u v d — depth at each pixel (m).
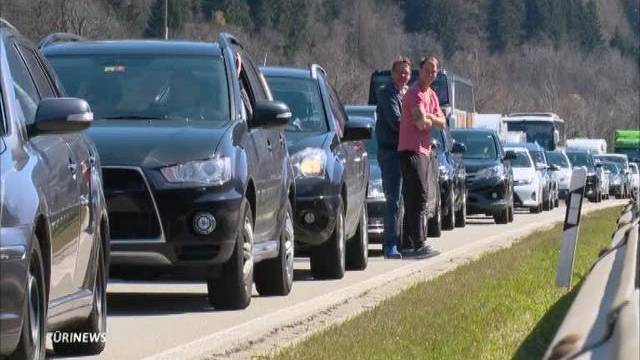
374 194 52.53
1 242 17.56
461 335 25.00
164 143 30.11
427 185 47.50
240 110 32.81
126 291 35.59
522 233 66.88
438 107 47.53
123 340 26.50
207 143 30.28
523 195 101.31
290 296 34.81
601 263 14.25
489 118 165.50
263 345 25.64
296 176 38.12
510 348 23.61
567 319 12.19
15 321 17.84
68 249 21.50
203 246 29.75
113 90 32.69
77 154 22.88
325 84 42.25
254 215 32.16
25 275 18.23
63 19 121.06
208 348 25.33
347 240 43.00
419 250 47.91
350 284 38.19
